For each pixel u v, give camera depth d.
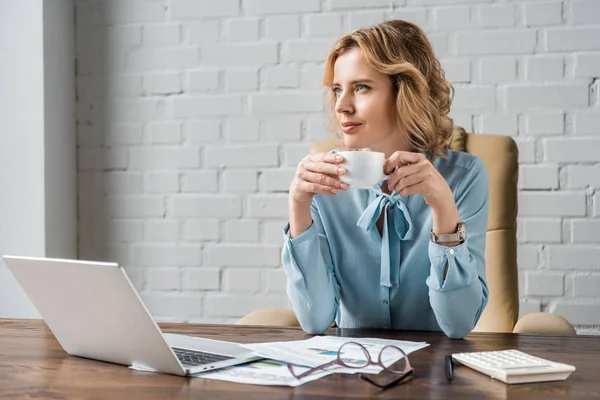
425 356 0.98
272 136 2.36
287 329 1.26
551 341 1.11
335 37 2.31
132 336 0.88
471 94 2.23
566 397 0.76
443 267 1.19
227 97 2.39
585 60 2.16
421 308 1.38
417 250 1.35
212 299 2.40
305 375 0.86
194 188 2.41
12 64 2.34
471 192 1.38
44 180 2.32
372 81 1.32
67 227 2.44
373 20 2.29
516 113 2.20
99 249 2.48
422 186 1.14
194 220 2.41
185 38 2.42
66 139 2.44
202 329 1.25
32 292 0.98
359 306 1.41
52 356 1.00
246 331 1.23
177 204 2.42
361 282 1.39
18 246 2.34
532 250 2.19
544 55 2.19
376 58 1.30
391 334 1.19
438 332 1.22
